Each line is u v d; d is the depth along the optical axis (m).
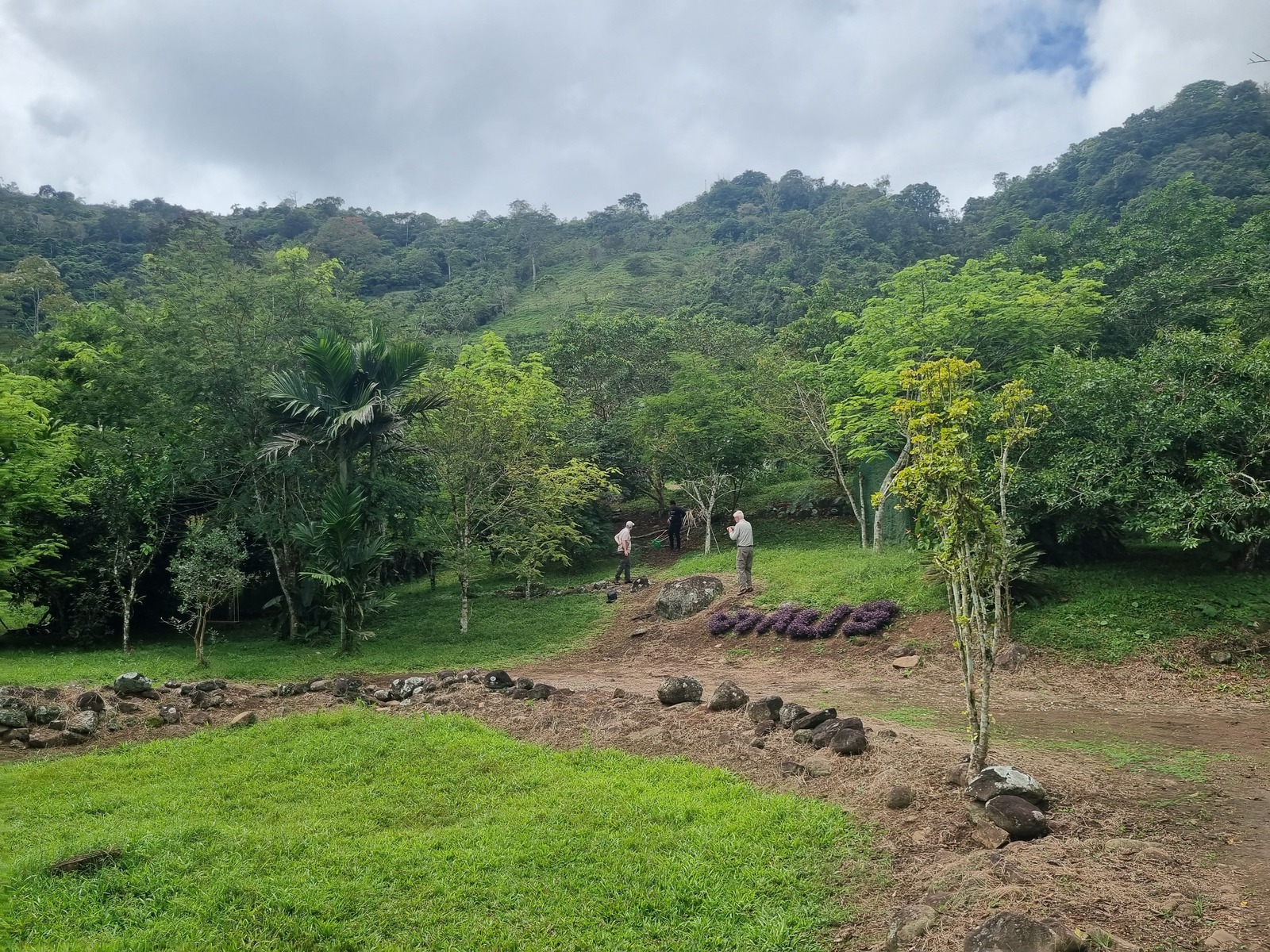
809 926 4.26
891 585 14.42
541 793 6.43
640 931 4.28
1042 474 12.19
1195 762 6.73
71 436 16.64
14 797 6.73
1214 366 11.69
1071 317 16.77
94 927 4.36
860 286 37.44
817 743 7.06
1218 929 3.80
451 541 18.89
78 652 16.91
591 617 18.33
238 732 8.67
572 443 24.14
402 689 10.95
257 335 17.88
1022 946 3.54
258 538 19.09
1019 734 7.98
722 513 28.95
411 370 17.42
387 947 4.18
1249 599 11.23
